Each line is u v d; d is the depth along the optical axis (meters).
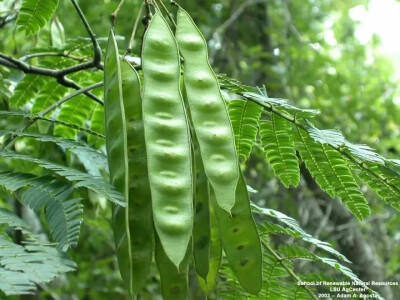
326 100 1.12
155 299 1.01
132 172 0.36
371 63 1.51
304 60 1.16
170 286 0.37
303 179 0.94
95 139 0.52
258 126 0.43
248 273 0.39
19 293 0.24
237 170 0.36
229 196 0.36
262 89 0.44
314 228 0.95
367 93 1.24
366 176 0.42
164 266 0.37
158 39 0.38
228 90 0.42
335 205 0.90
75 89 0.51
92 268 1.08
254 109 0.42
